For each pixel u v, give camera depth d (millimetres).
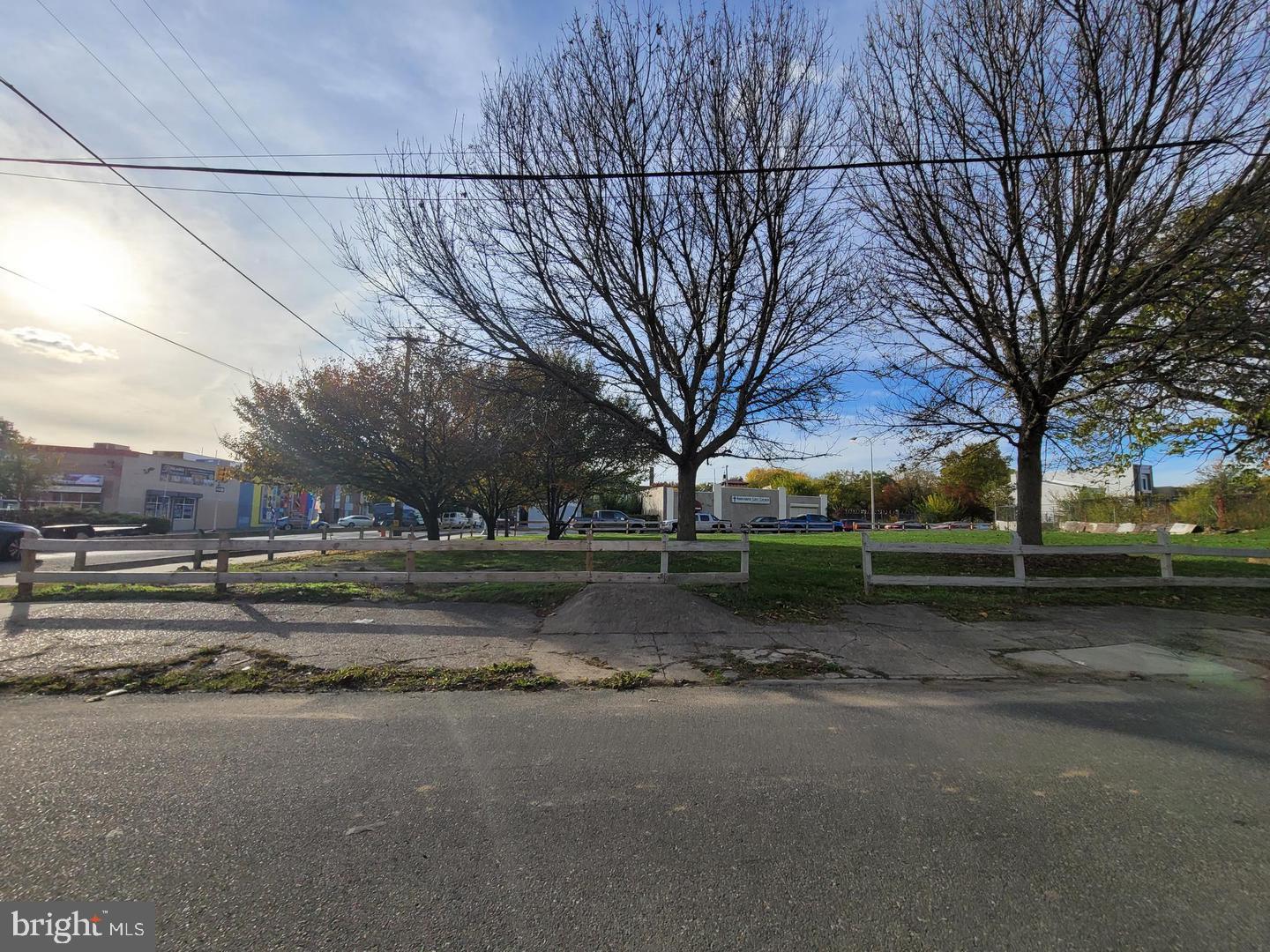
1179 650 7609
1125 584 10484
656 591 9344
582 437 13977
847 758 4293
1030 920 2609
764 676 6473
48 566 16125
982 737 4746
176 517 52812
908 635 8141
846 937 2504
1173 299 10742
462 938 2480
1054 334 11445
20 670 6211
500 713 5242
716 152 11547
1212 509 29125
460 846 3127
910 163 8219
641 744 4539
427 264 12844
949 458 15672
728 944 2463
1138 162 10336
